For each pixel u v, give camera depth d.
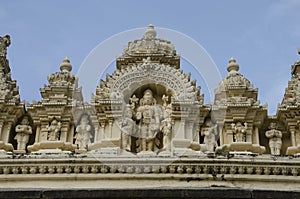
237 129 17.34
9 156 16.34
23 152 17.31
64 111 17.78
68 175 16.19
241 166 16.12
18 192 14.94
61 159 16.17
